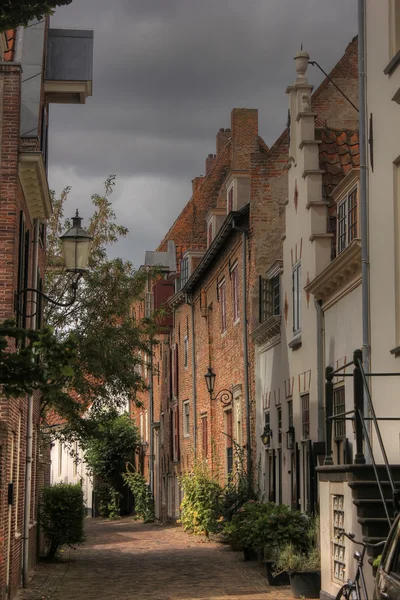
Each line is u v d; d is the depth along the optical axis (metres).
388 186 14.89
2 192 16.84
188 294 39.25
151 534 36.06
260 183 27.92
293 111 22.56
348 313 18.12
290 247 23.22
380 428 15.05
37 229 20.84
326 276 18.86
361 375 12.99
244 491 27.25
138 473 50.47
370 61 15.94
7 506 15.70
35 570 21.97
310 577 16.12
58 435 30.97
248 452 28.12
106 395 29.36
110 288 29.78
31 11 10.11
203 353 36.66
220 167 49.72
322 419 19.95
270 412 26.05
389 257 14.80
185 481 35.09
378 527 12.12
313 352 20.67
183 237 48.62
